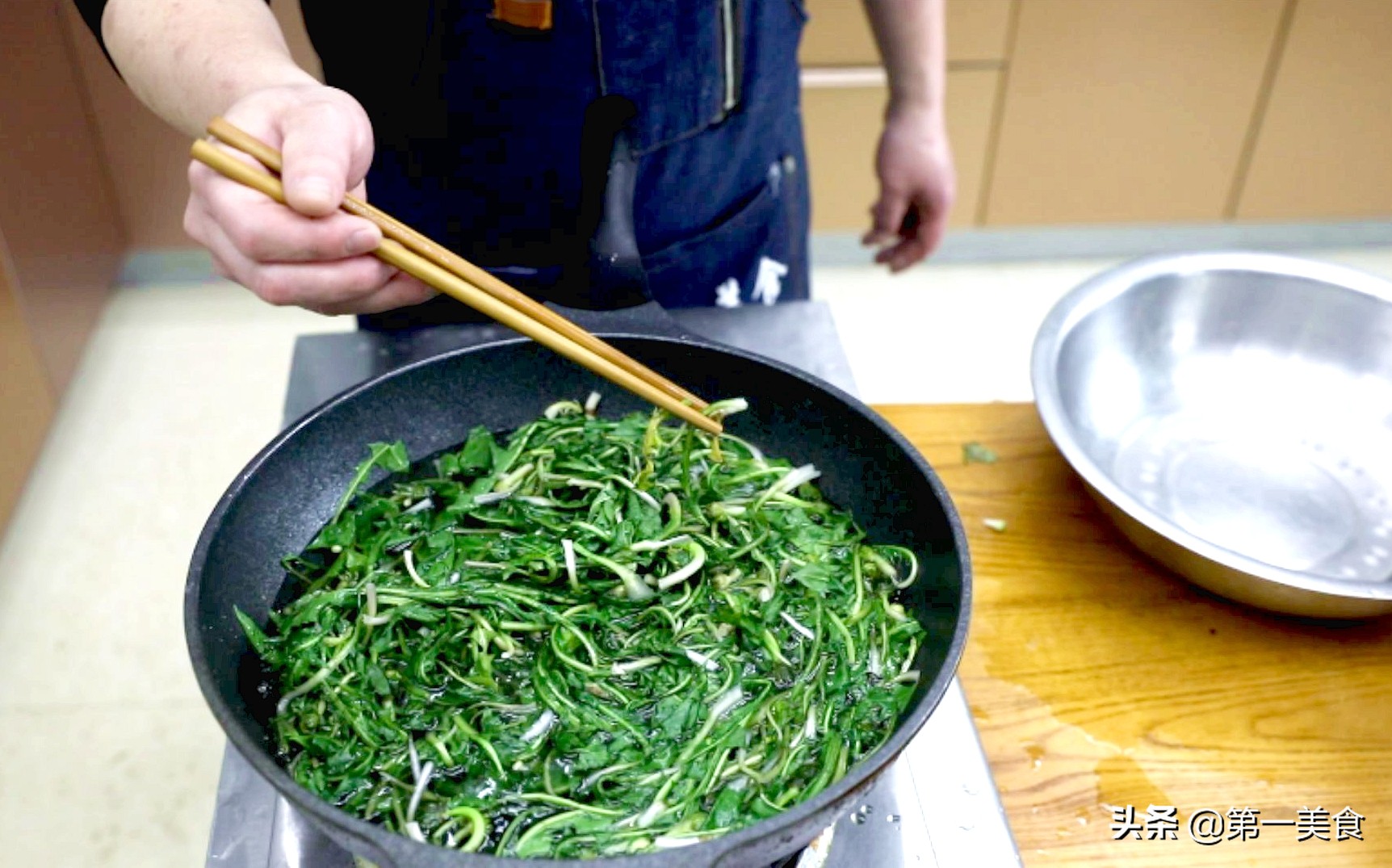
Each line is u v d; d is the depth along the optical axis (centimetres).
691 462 80
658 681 68
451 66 92
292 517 74
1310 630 79
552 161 96
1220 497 87
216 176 64
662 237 103
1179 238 223
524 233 100
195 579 62
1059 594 80
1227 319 96
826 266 222
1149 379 96
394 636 70
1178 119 195
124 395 183
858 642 69
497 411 82
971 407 95
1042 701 74
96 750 129
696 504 78
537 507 77
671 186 101
